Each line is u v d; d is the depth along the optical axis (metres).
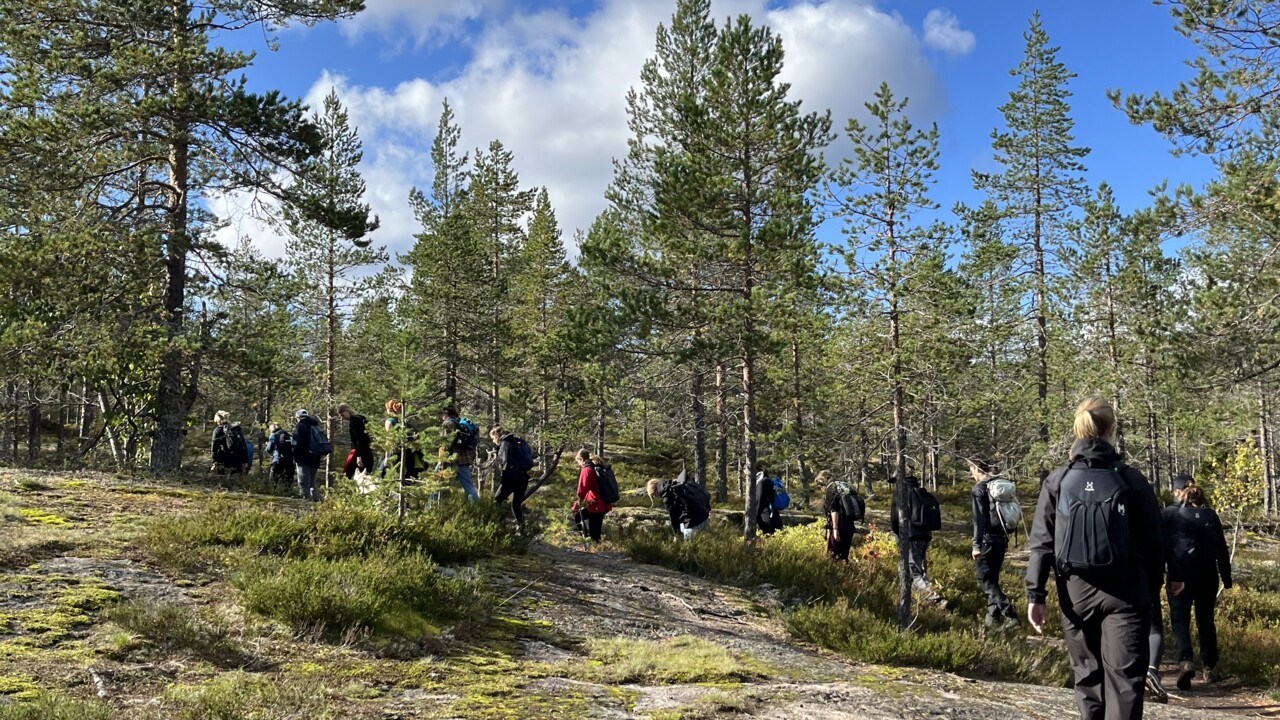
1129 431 24.94
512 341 32.69
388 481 8.52
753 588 9.98
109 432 18.14
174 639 4.85
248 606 5.60
